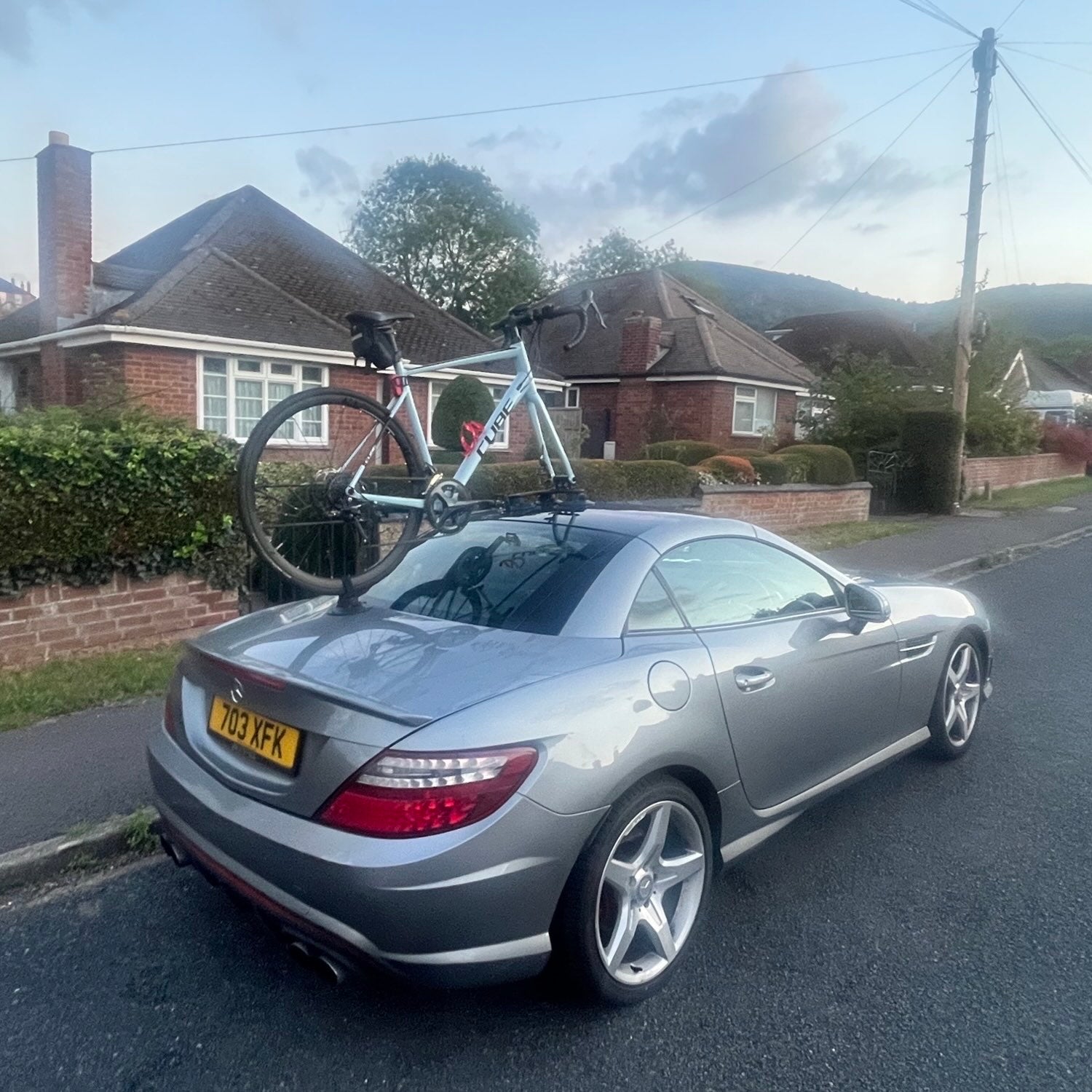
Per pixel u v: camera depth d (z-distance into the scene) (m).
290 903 2.53
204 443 6.64
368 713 2.51
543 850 2.52
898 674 4.29
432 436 18.94
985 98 17.77
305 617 3.46
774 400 26.77
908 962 3.16
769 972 3.09
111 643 6.44
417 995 2.94
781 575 3.91
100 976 3.03
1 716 5.08
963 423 19.00
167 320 15.36
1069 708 6.11
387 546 7.18
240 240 20.52
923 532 15.55
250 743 2.78
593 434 27.22
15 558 5.83
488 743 2.49
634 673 2.91
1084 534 16.52
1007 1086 2.55
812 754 3.67
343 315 19.81
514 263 43.78
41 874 3.62
